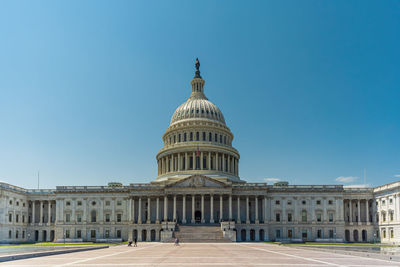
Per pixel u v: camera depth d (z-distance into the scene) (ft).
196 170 445.78
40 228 421.18
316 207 406.21
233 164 476.54
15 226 394.32
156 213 408.46
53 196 427.74
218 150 460.55
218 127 479.41
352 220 412.77
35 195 427.74
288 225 402.11
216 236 336.08
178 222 406.21
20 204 409.28
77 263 128.57
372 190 404.98
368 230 397.80
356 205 416.67
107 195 419.95
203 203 393.70
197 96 525.75
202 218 388.98
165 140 505.25
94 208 417.90
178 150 457.68
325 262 131.75
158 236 383.24
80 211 417.28
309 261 135.44
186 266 117.29
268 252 187.32
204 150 454.81
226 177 435.53
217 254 171.63
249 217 409.90
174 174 451.94
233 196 402.72
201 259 143.64
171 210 412.36
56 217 416.05
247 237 384.88
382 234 377.71
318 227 401.29
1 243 363.56
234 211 407.64
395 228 349.41
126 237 409.08
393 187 353.10
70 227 413.39
